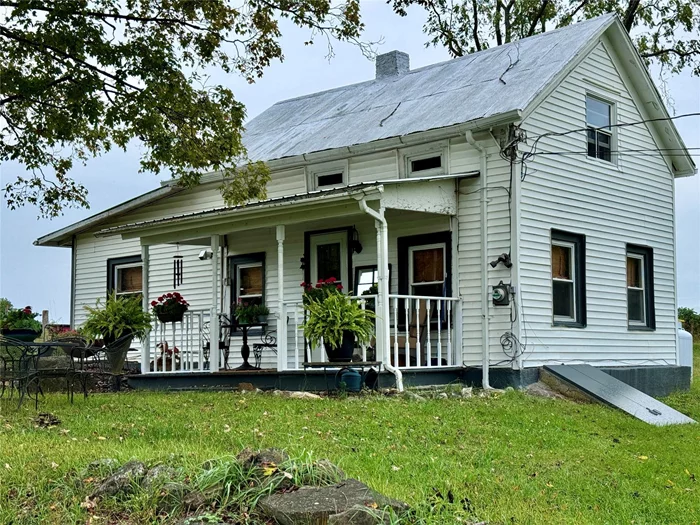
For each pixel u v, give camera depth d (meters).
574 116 15.45
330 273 16.02
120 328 14.43
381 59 20.55
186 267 18.73
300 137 18.03
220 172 17.39
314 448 8.39
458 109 15.04
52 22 12.84
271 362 16.73
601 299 15.70
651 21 25.27
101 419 10.15
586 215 15.48
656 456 9.51
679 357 17.81
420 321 14.78
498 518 6.43
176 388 14.82
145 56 13.34
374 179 15.62
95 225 20.78
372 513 5.41
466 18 28.20
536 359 13.95
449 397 12.54
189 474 6.34
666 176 18.02
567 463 8.64
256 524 5.59
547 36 17.31
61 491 6.41
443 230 14.51
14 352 12.11
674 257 18.06
